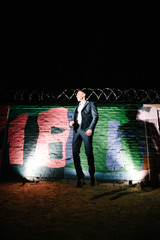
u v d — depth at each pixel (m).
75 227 1.53
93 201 2.22
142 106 3.73
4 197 2.33
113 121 3.68
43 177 3.45
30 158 3.55
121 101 3.90
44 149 3.58
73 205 2.07
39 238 1.35
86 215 1.79
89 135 2.52
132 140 3.57
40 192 2.58
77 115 2.91
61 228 1.51
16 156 3.57
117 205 2.08
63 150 3.57
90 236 1.38
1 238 1.35
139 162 3.46
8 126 3.72
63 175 3.46
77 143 2.82
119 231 1.46
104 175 3.43
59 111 3.77
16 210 1.90
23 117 3.76
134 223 1.62
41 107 3.80
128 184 3.12
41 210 1.91
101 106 3.78
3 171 3.51
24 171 3.51
